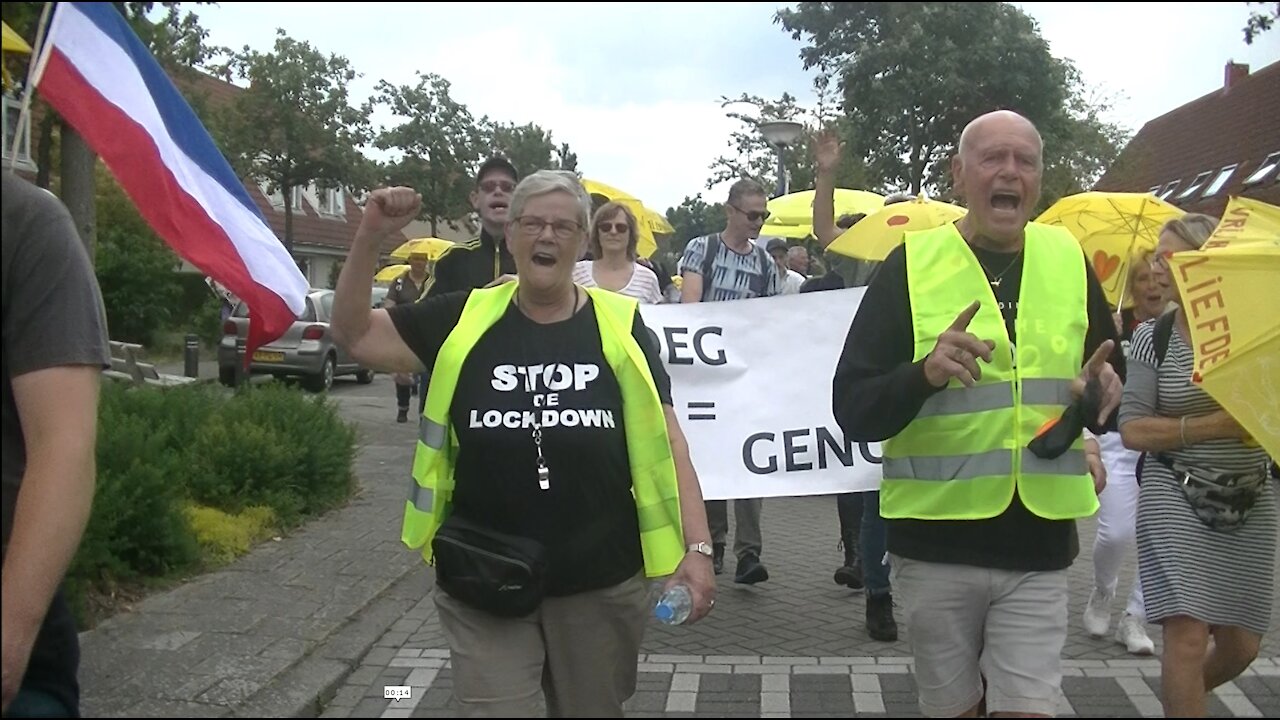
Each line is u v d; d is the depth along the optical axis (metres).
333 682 4.64
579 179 3.26
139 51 3.98
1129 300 5.54
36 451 2.58
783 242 9.81
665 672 5.09
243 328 16.77
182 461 7.32
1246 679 4.88
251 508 7.38
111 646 4.93
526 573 2.97
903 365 3.02
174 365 21.73
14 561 2.52
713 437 5.87
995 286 3.21
